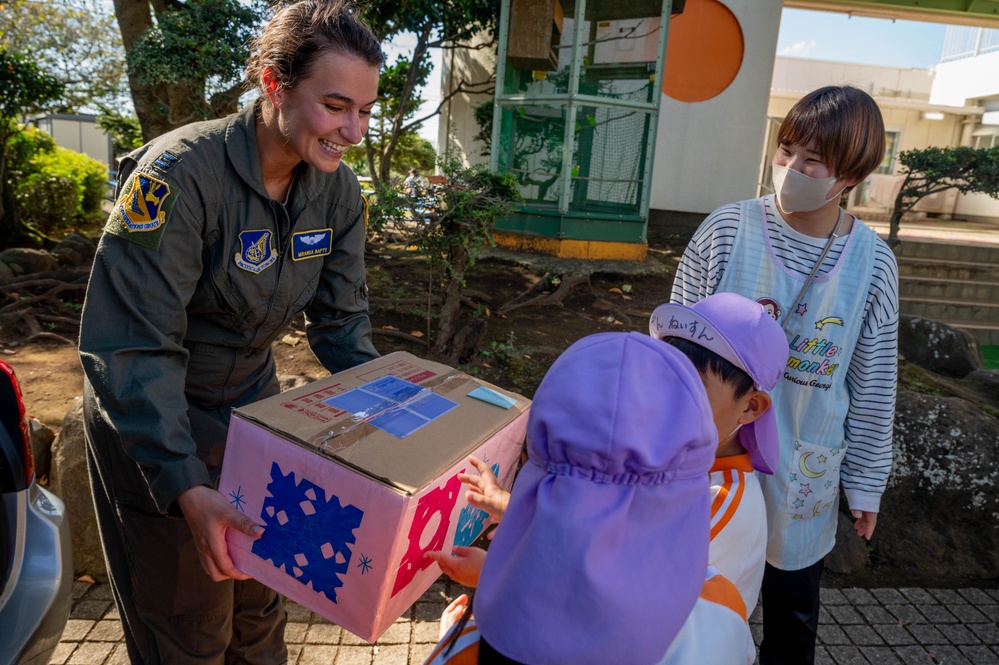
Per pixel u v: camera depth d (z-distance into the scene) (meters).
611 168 7.67
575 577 0.81
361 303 2.12
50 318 5.38
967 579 3.53
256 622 2.13
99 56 10.58
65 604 1.92
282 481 1.41
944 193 17.55
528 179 7.84
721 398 1.34
